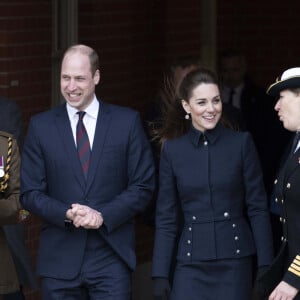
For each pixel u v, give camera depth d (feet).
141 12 123.75
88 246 81.41
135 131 82.23
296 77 75.82
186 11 131.64
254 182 81.35
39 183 81.71
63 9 110.32
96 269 81.41
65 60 81.00
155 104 97.91
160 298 81.46
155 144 94.68
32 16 106.52
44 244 82.48
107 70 118.62
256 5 144.87
